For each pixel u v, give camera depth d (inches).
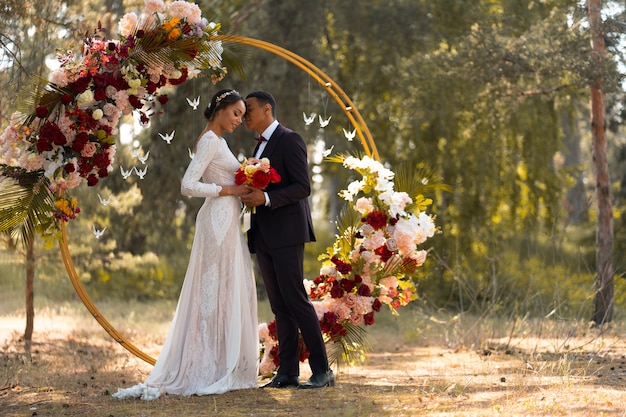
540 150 540.7
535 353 287.0
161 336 370.3
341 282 242.4
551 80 416.8
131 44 208.5
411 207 245.3
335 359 263.6
